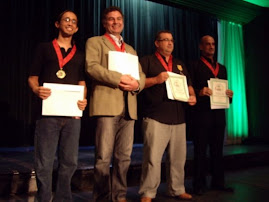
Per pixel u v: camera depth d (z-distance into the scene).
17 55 4.34
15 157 3.48
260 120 6.05
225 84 2.69
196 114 2.61
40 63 1.90
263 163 4.34
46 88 1.78
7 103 4.23
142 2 5.52
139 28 5.48
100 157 2.01
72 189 2.69
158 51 2.48
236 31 6.29
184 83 2.37
